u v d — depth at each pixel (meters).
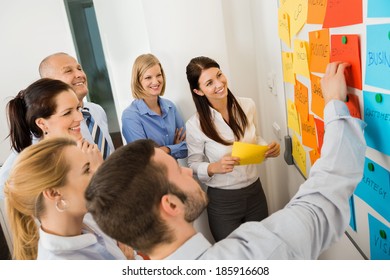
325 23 0.98
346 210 0.77
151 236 0.66
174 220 0.68
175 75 1.98
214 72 1.60
